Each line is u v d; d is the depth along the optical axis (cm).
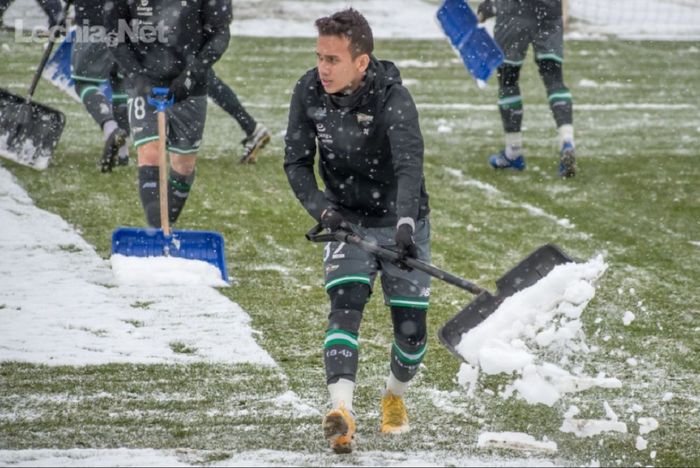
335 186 1383
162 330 1823
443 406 1528
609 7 6556
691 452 1366
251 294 2045
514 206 2758
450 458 1288
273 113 3878
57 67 2975
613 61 5222
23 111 2867
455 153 3359
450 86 4553
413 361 1388
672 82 4756
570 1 6619
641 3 6675
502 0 3061
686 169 3186
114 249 2162
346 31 1259
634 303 2033
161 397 1530
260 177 2975
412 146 1301
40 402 1496
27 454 1252
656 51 5503
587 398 1570
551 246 1376
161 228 2205
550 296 1345
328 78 1273
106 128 2838
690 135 3688
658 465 1316
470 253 2350
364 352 1752
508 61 3075
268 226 2519
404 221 1287
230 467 1202
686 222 2639
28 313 1884
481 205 2762
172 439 1355
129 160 3091
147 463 1211
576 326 1336
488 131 3712
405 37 5831
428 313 1958
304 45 5481
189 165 2281
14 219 2472
